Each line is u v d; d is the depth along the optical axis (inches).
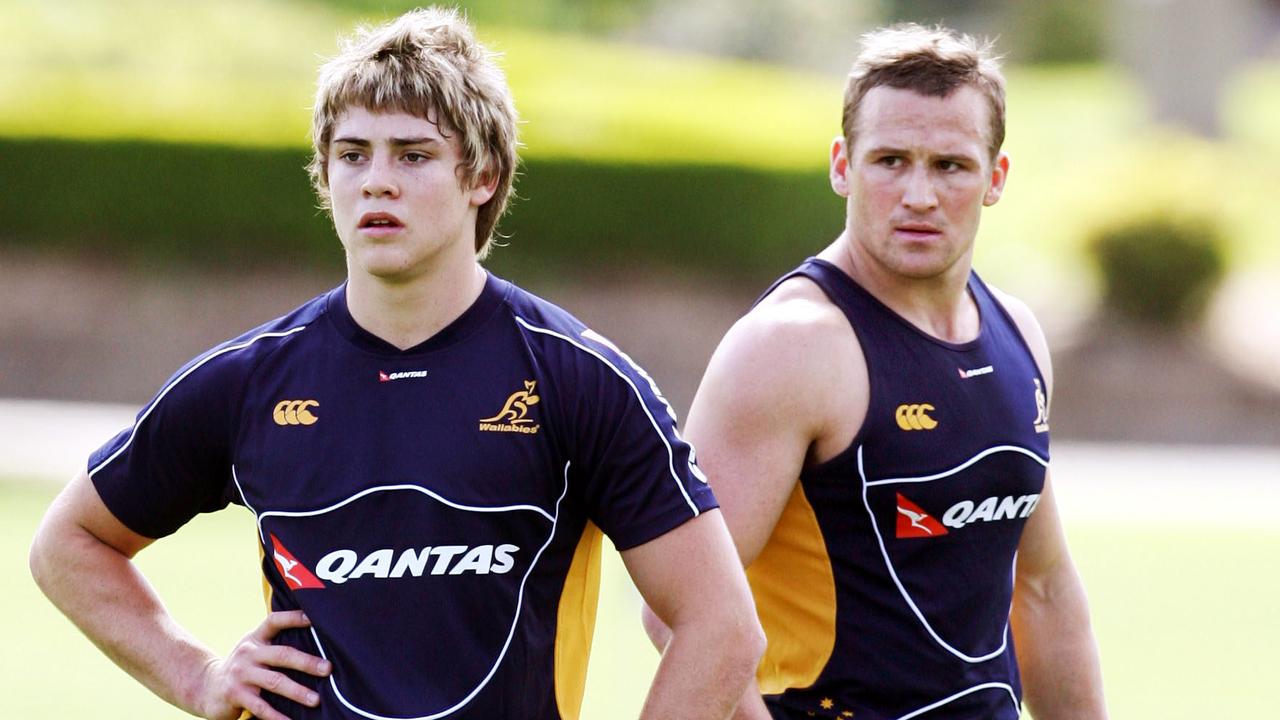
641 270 2485.2
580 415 361.4
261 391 370.0
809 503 429.1
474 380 360.8
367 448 358.3
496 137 369.1
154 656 389.1
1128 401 2292.1
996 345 455.8
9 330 2368.4
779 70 3678.6
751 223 2443.4
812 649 433.4
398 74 354.9
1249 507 1654.8
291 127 2449.6
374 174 352.8
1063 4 4881.9
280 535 363.9
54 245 2476.6
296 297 2437.3
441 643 353.1
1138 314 2396.7
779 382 419.8
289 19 3043.8
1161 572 1320.1
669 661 362.0
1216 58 2989.7
